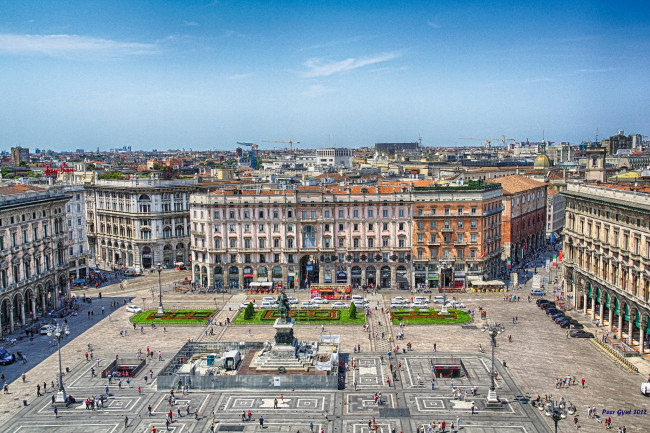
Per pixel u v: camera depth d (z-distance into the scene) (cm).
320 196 19250
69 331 15162
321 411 10325
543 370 12006
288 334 12256
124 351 13512
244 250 19550
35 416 10231
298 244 19450
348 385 11475
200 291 19450
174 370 11981
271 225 19475
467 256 19312
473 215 19062
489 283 18875
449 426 9625
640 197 12838
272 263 19588
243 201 19412
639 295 12731
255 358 12494
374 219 19300
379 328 15088
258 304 17700
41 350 13700
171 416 9944
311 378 11325
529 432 9394
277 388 11375
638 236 12825
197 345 13188
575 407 10244
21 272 15562
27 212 15962
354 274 19562
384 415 10119
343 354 13175
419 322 15462
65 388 11462
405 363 12569
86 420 10062
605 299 14662
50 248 17038
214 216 19562
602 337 13938
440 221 19212
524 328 14888
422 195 19162
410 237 19350
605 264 14588
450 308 16888
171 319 16000
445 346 13612
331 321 15725
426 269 19388
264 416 10144
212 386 11406
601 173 18438
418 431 9406
